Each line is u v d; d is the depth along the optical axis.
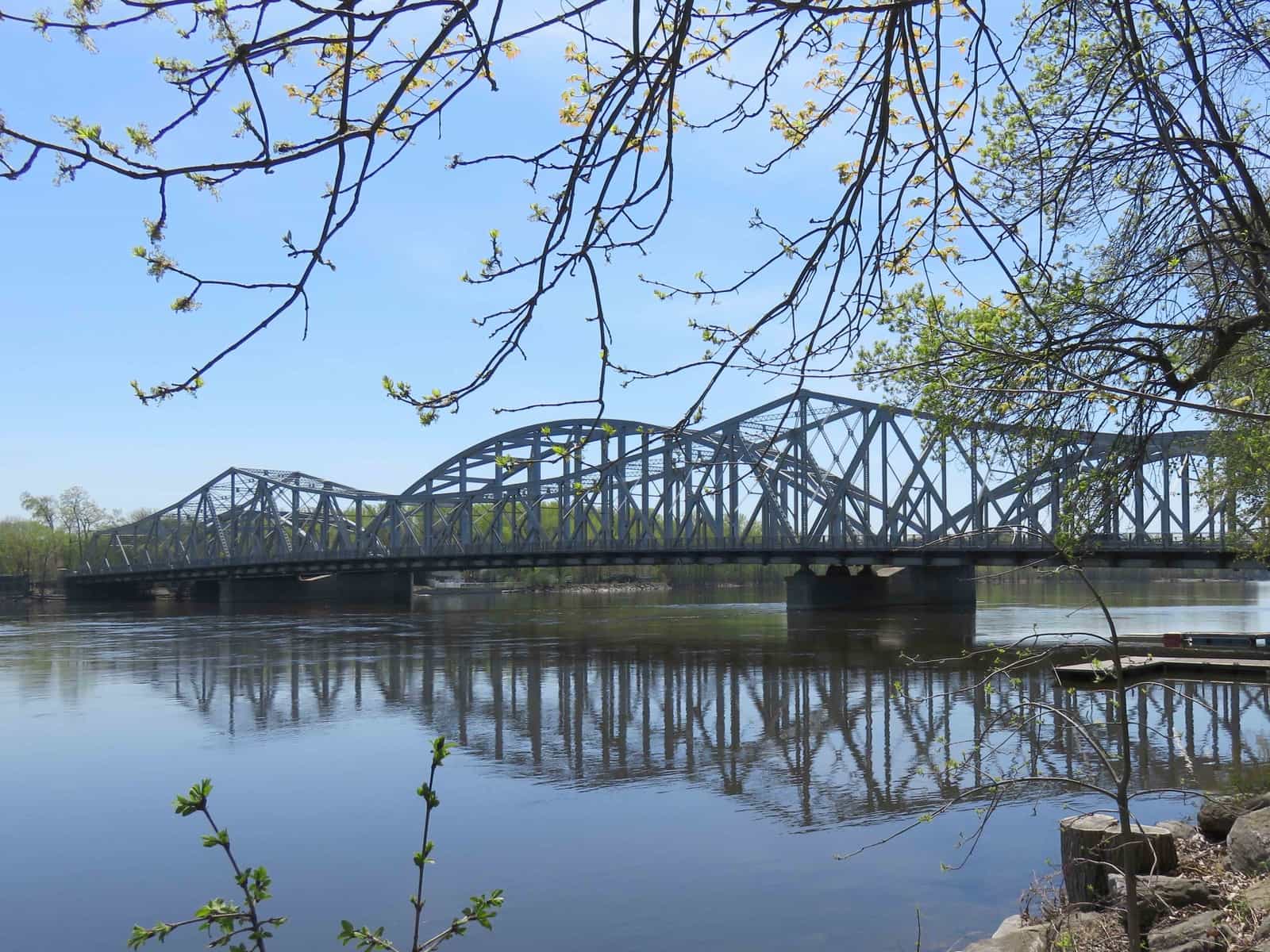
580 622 72.75
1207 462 18.89
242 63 3.02
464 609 98.81
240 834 18.06
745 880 14.75
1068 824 11.25
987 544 66.00
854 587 80.56
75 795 21.09
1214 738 23.28
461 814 18.91
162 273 3.18
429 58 3.33
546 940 12.76
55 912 14.59
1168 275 9.67
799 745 24.66
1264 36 8.33
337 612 98.25
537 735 26.89
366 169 3.39
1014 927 11.56
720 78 5.12
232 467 135.12
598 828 17.75
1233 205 7.60
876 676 37.09
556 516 87.12
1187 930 9.05
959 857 15.12
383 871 15.82
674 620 72.62
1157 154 8.80
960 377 9.30
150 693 36.16
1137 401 9.73
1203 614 70.06
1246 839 10.98
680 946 12.32
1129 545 56.41
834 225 5.20
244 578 121.12
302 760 24.16
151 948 13.13
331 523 123.19
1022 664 7.64
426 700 33.59
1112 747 22.50
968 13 4.84
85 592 140.00
